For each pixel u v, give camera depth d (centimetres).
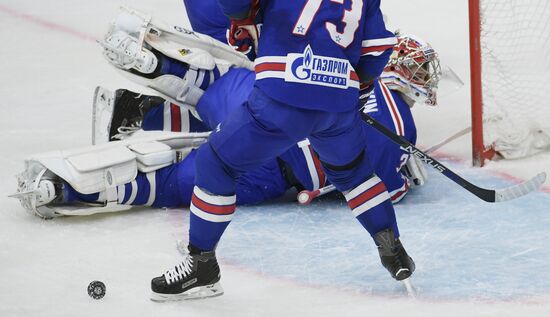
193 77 1549
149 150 1447
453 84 1738
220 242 1359
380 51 1115
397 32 1570
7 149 1750
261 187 1495
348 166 1148
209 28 1789
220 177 1101
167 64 1530
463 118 1930
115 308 1121
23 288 1174
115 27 1530
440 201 1523
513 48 2070
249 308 1130
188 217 1449
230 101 1536
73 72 2252
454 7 2733
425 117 1945
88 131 1872
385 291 1188
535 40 2108
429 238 1361
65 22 2645
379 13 1120
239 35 1112
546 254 1288
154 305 1134
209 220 1115
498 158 1727
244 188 1489
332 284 1213
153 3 2823
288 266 1274
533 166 1673
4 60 2342
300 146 1457
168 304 1138
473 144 1691
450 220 1434
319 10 1059
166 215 1459
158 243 1339
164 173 1463
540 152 1736
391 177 1477
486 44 1939
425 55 1518
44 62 2327
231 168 1098
